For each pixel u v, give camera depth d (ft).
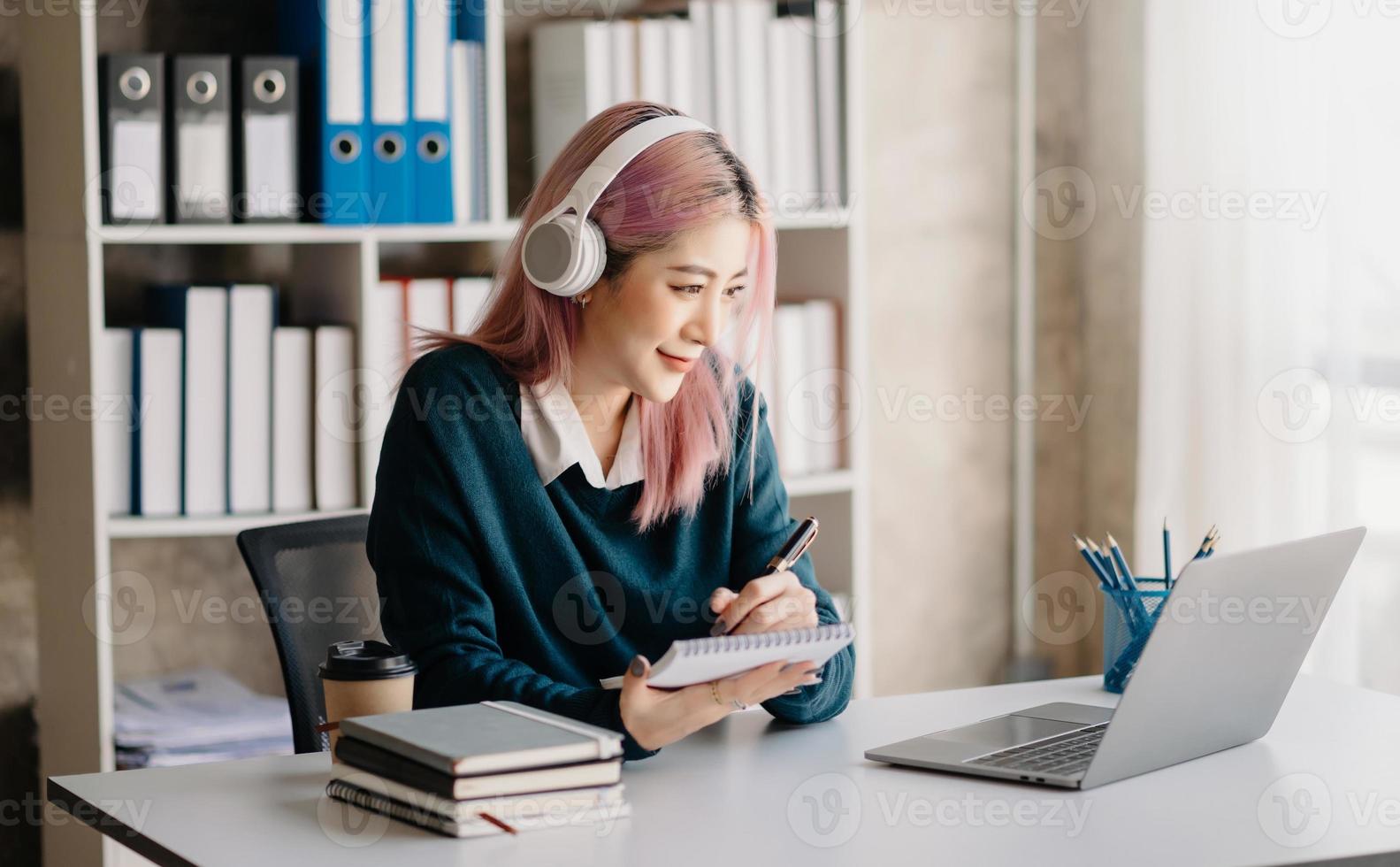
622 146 4.84
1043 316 10.39
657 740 4.15
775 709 4.78
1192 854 3.59
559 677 5.08
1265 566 4.32
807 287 9.19
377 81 7.72
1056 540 10.53
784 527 5.65
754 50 8.65
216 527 7.60
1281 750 4.59
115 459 7.61
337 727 4.37
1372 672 7.85
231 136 7.64
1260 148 8.34
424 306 8.20
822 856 3.57
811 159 8.82
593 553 5.22
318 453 7.88
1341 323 7.81
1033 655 10.58
